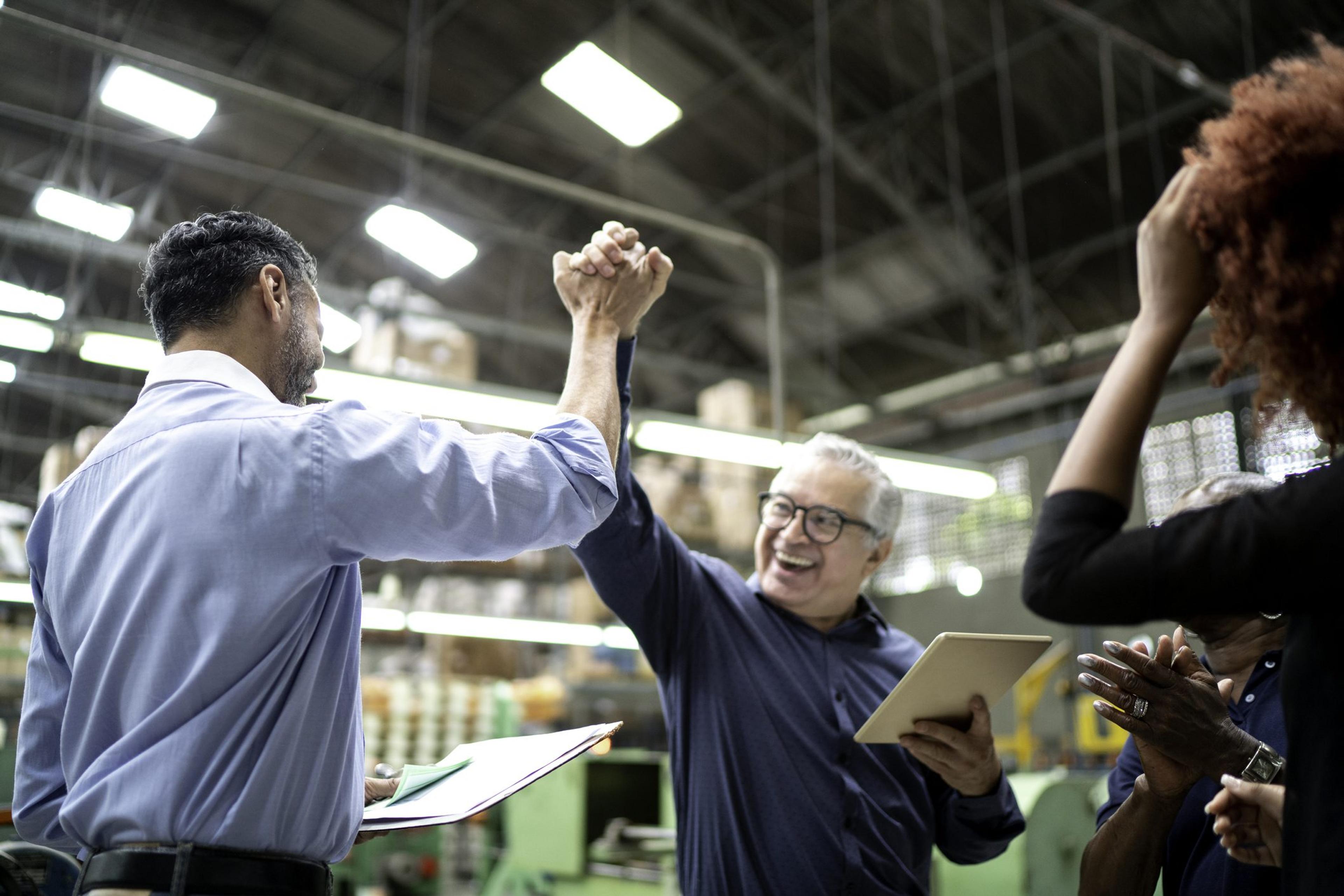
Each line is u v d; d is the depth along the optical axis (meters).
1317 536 0.85
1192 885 1.48
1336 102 0.95
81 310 11.62
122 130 9.78
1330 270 0.90
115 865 1.10
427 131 11.31
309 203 12.21
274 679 1.16
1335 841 0.90
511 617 10.99
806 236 12.20
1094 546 0.93
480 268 13.24
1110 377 1.01
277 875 1.13
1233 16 8.35
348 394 5.73
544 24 9.88
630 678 11.41
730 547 10.83
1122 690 1.39
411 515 1.17
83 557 1.22
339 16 9.87
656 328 14.13
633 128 8.03
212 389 1.26
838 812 1.84
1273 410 1.00
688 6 9.59
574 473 1.31
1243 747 1.36
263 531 1.15
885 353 13.82
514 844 5.00
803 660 1.98
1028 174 10.51
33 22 3.79
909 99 10.35
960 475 8.62
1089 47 8.99
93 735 1.17
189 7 9.41
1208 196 0.98
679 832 1.93
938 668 1.44
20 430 13.19
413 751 8.07
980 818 1.83
